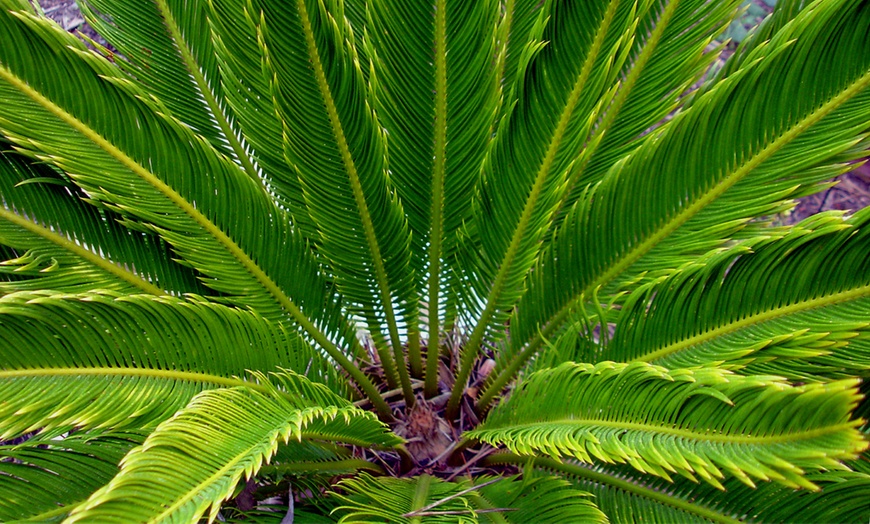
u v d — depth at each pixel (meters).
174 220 0.92
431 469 1.09
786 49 0.84
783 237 0.83
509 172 0.96
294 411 0.79
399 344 1.12
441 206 1.03
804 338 0.82
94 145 0.88
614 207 0.95
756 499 0.86
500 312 1.07
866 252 0.82
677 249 0.95
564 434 0.83
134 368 0.85
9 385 0.80
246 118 0.98
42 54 0.83
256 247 0.97
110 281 0.92
